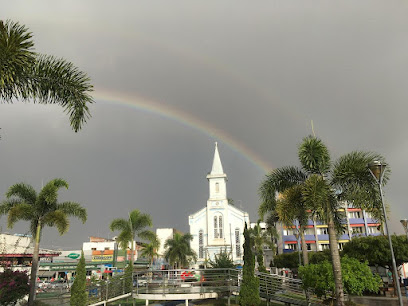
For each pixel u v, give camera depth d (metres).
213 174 78.94
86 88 11.41
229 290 20.44
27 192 23.78
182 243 58.25
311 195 15.79
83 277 20.78
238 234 73.56
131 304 24.62
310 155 17.12
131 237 36.91
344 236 57.59
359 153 16.73
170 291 20.23
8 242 32.44
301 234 30.92
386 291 27.03
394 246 27.98
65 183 24.27
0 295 16.44
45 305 23.27
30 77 10.62
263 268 36.72
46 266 53.78
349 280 15.96
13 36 8.90
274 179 18.81
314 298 20.58
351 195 16.39
